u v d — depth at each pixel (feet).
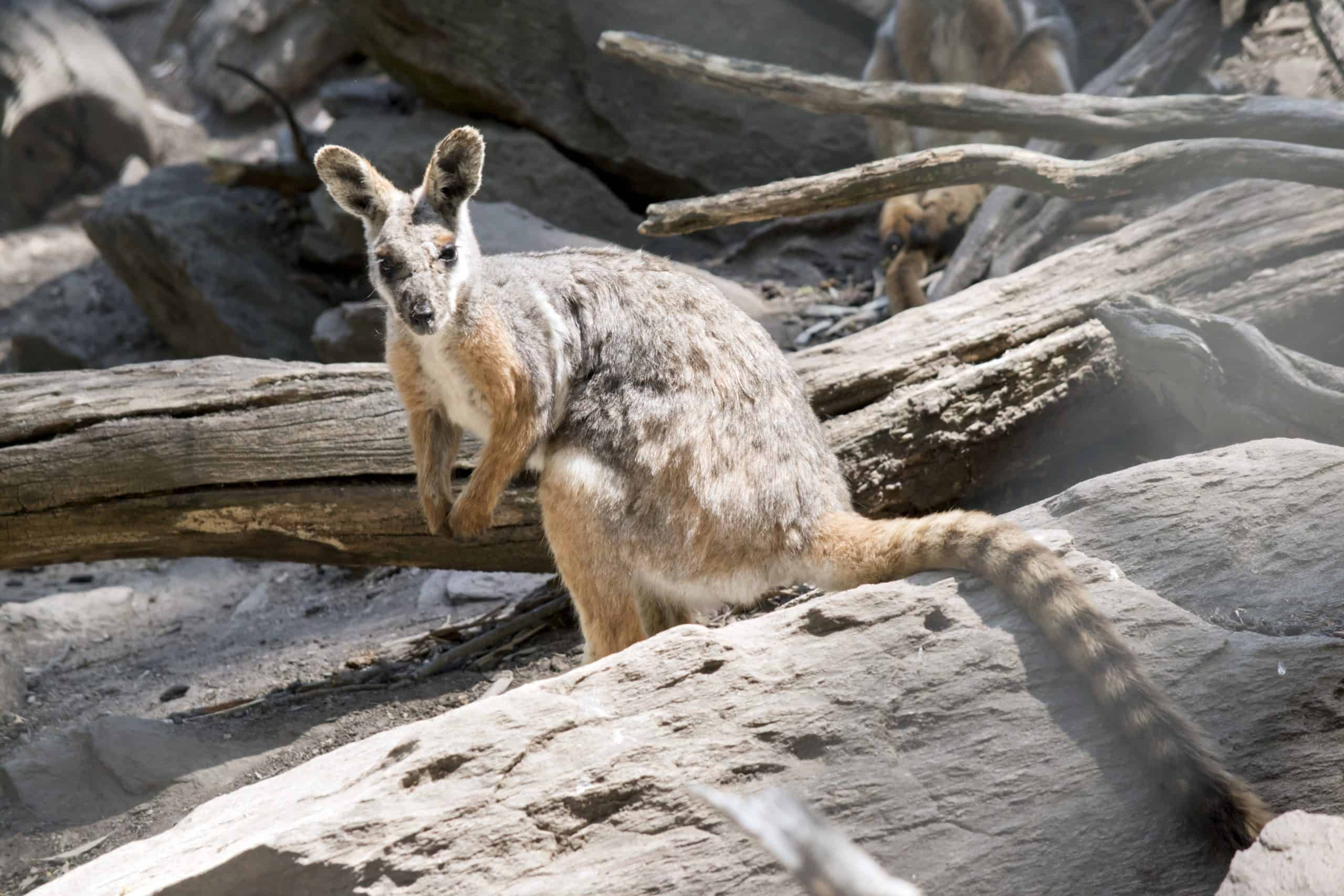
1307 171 53.11
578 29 106.52
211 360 56.75
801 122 107.45
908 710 33.12
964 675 33.65
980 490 58.65
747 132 107.65
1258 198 60.18
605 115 107.86
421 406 44.86
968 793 31.37
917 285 75.61
